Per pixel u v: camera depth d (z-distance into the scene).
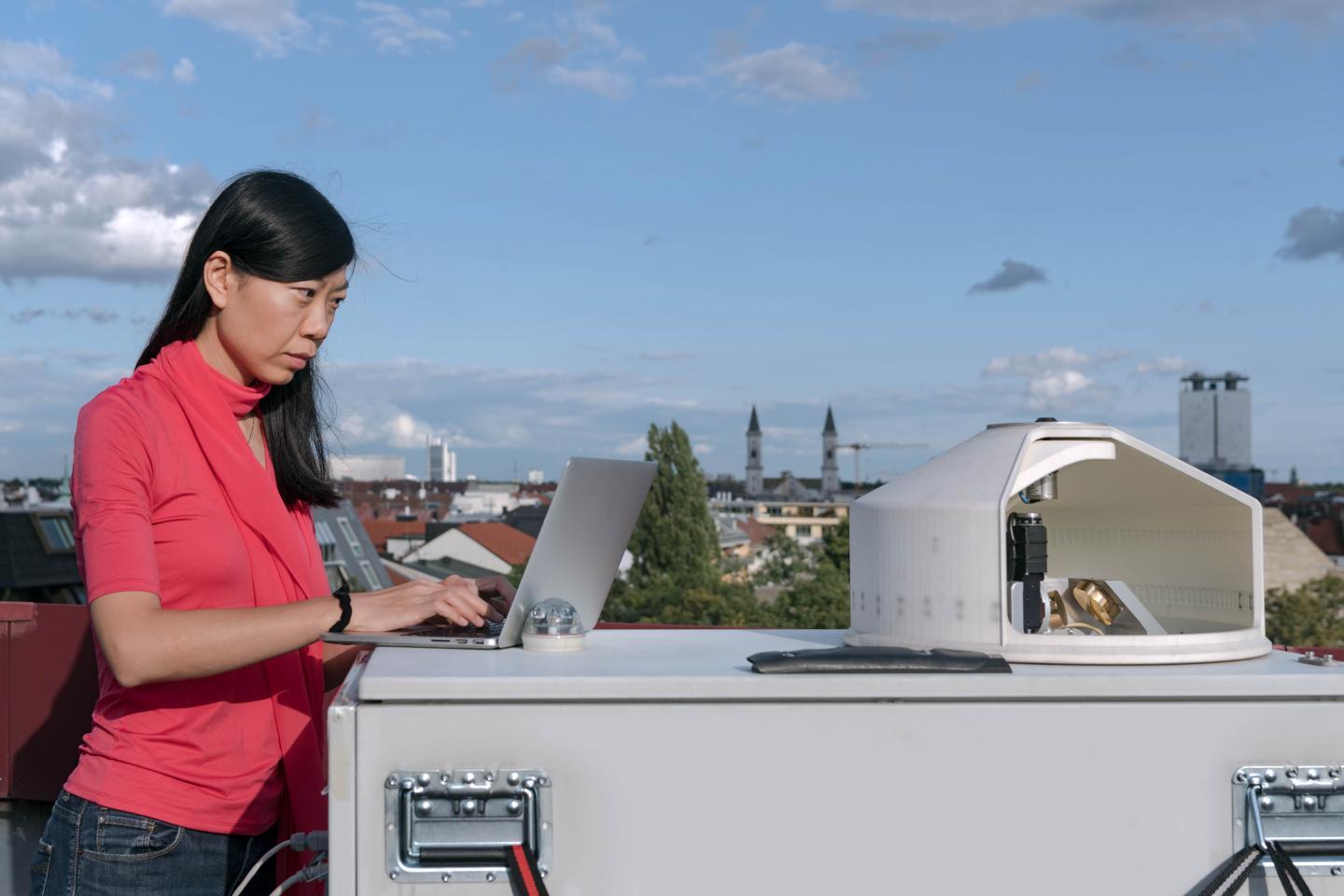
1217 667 1.26
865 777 1.19
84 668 2.21
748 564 67.12
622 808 1.17
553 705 1.17
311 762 1.45
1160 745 1.21
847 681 1.18
